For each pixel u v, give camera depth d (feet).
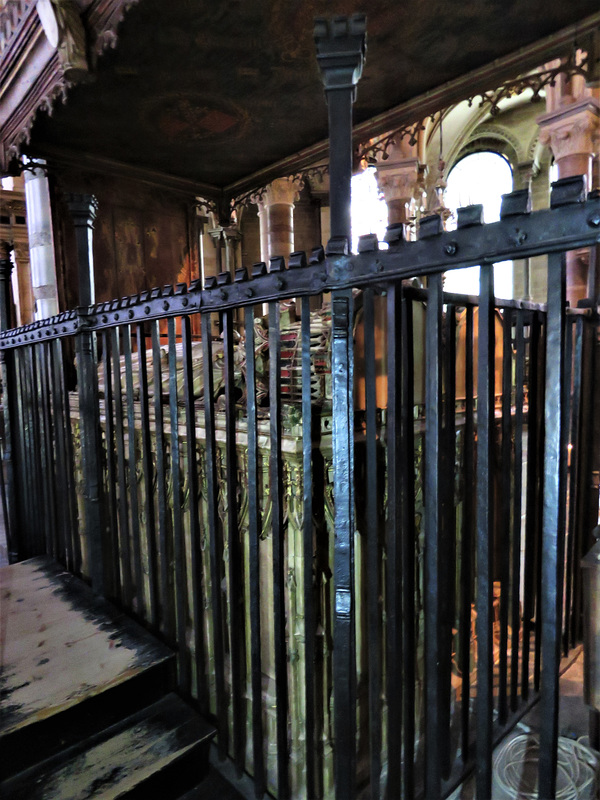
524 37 7.98
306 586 4.33
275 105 9.48
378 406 4.96
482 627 3.37
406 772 4.20
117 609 7.15
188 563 6.67
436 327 3.30
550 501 2.88
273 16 6.95
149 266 13.44
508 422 5.48
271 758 5.45
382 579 5.31
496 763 5.46
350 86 3.40
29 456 9.62
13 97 8.77
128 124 10.07
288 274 3.96
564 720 6.27
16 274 30.19
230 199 14.25
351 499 3.82
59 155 11.23
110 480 7.14
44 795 4.69
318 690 5.00
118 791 4.74
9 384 9.87
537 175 42.39
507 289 39.40
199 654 5.77
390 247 3.32
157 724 5.65
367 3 6.88
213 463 5.10
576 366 6.98
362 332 4.87
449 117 38.40
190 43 7.43
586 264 14.23
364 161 11.79
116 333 6.42
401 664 4.30
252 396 4.52
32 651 6.07
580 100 21.12
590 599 4.24
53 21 6.84
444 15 7.30
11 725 4.82
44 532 9.44
